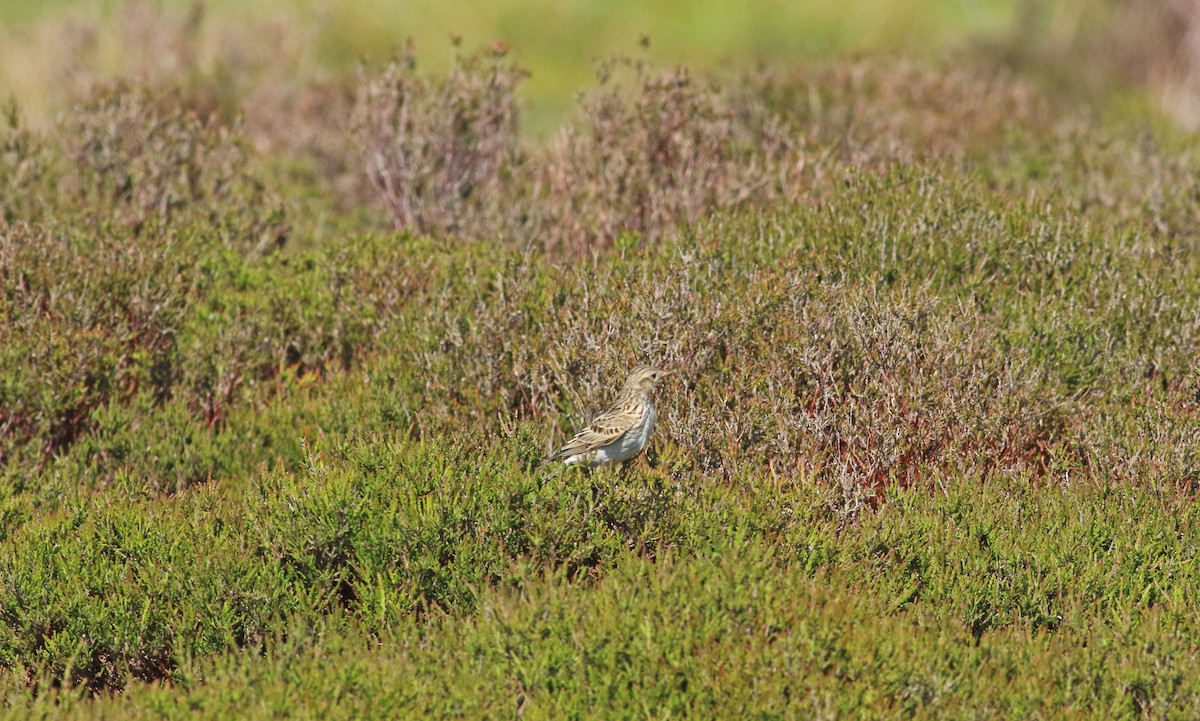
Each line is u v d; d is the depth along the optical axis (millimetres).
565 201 28000
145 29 43625
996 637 13539
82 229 24953
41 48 42719
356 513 15469
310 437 19672
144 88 31281
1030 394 18484
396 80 29812
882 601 14203
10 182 28531
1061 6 51250
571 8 53969
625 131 28375
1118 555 15117
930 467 17359
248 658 13219
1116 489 16797
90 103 30297
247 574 15086
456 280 23125
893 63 39656
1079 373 19766
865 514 16188
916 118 34719
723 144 28172
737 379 18188
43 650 14828
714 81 32281
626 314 19891
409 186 29094
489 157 29828
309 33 47500
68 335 20172
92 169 29406
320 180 34125
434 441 16875
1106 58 47969
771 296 19484
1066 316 20750
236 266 24891
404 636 13664
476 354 20422
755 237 23500
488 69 30391
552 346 20234
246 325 22156
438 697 12516
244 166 30703
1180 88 46281
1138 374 19859
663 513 15594
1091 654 13352
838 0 55062
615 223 26797
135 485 18000
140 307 21812
